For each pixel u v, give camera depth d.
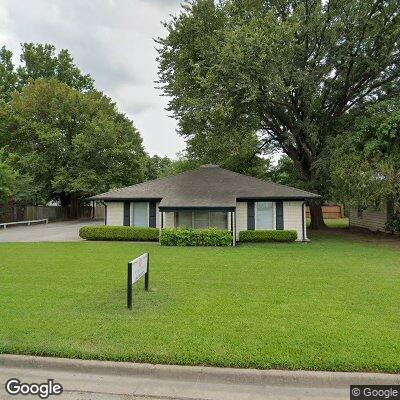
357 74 21.86
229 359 4.14
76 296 7.09
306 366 4.02
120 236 19.09
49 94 36.09
